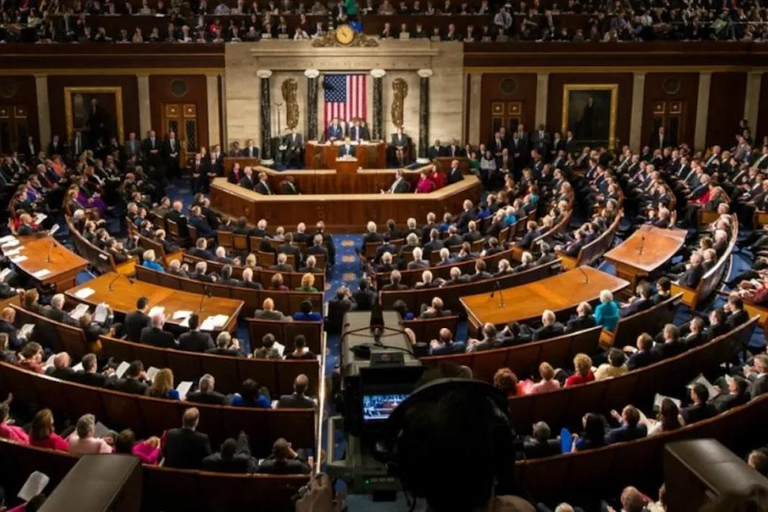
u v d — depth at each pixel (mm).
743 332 12938
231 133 29250
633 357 12180
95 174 25109
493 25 30328
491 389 1681
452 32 29562
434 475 1566
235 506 8906
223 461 9156
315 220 24344
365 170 26750
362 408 3117
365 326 3697
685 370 12094
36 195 22484
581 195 25125
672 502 1752
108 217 24453
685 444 1777
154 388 11055
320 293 15953
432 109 29484
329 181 26359
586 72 29969
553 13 30594
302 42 28422
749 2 32281
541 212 24328
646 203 22562
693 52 29953
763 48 29891
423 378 1821
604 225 19344
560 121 30281
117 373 12008
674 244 18109
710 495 1630
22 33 28562
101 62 28734
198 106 29344
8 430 9789
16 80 28672
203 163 27281
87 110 29156
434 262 19188
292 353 13133
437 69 29172
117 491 1795
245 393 10867
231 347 13016
